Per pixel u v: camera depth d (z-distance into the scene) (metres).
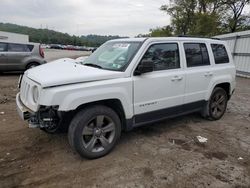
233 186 3.37
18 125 5.27
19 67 12.49
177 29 42.41
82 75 3.73
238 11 38.47
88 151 3.81
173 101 4.81
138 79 4.18
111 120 3.98
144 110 4.38
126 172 3.59
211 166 3.85
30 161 3.82
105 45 5.25
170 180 3.44
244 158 4.16
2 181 3.31
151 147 4.41
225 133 5.25
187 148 4.44
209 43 5.62
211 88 5.57
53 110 3.57
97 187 3.24
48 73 3.84
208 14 36.19
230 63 6.10
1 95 8.04
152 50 4.46
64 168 3.65
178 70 4.86
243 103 8.11
